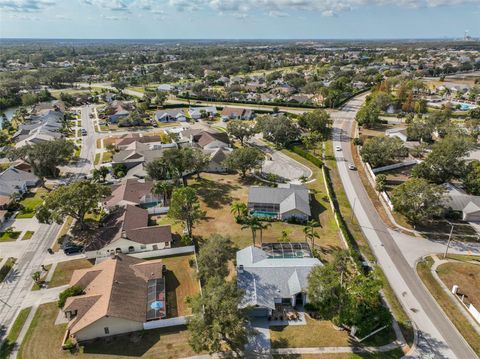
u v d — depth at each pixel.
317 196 85.50
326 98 178.38
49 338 46.03
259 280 51.84
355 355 43.16
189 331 47.00
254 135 131.12
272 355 43.34
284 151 118.56
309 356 43.12
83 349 44.47
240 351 43.97
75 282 53.31
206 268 51.84
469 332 46.81
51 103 191.62
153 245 64.75
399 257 62.47
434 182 87.25
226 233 70.25
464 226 72.06
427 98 195.12
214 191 89.00
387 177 95.94
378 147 99.44
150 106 187.12
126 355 43.47
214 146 119.88
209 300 42.47
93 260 62.12
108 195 75.38
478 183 80.69
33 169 93.88
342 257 55.66
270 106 185.00
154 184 85.25
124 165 100.38
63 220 71.12
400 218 75.25
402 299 52.59
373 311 45.25
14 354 43.75
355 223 73.62
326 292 44.41
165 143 123.75
